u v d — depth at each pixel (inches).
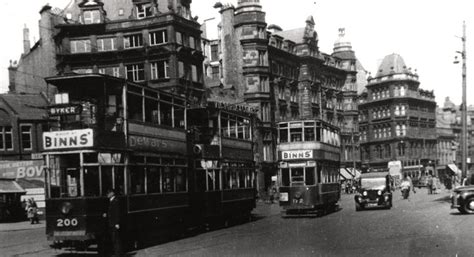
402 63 4259.4
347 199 2132.1
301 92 2866.6
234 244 734.5
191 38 2044.8
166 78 1891.0
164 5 1973.4
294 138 1213.1
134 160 748.0
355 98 3484.3
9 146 1847.9
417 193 2368.4
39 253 721.6
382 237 732.7
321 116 2999.5
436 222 916.0
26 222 1448.1
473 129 5447.8
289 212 1330.0
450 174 3356.3
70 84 721.0
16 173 1658.5
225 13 2464.3
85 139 653.3
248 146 1246.3
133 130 750.5
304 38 2888.8
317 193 1181.1
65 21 2023.9
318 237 769.6
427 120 4483.3
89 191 659.4
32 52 2185.0
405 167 4074.8
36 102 1955.0
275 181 2311.8
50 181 668.7
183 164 916.6
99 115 711.7
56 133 666.8
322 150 1233.4
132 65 1948.8
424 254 558.3
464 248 590.2
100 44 1982.0
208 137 1069.8
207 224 1001.5
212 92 2198.6
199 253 650.8
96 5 2014.0
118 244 620.1
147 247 749.3
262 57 2444.6
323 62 3061.0
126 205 715.4
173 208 860.6
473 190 1085.1
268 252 627.2
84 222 646.5
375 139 4303.6
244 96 2402.8
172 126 887.1
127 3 2081.7
